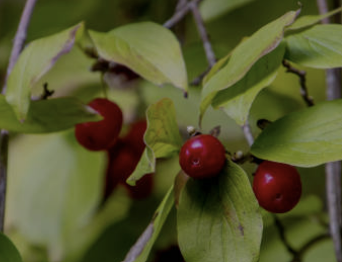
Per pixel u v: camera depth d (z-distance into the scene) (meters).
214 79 0.38
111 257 0.49
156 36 0.40
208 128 0.49
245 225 0.37
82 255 0.49
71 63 0.48
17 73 0.39
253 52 0.37
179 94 0.49
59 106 0.40
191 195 0.37
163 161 0.49
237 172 0.37
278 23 0.37
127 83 0.49
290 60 0.38
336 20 0.47
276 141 0.37
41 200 0.49
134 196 0.47
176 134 0.38
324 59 0.37
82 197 0.48
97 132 0.42
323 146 0.36
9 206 0.49
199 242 0.37
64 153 0.49
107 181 0.46
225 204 0.37
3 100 0.39
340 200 0.44
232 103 0.37
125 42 0.40
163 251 0.48
